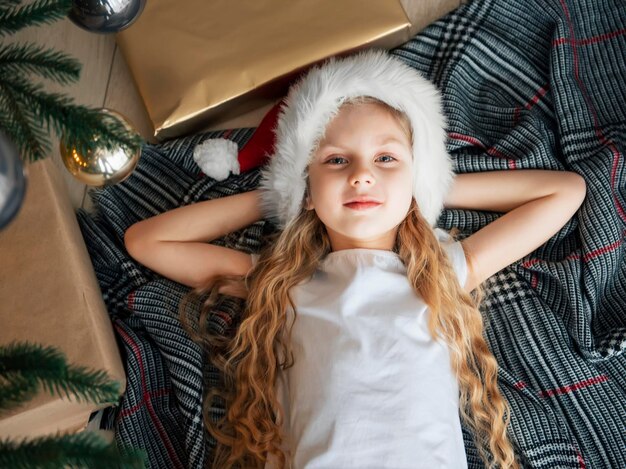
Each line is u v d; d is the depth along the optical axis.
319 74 1.05
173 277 1.15
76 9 0.85
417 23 1.32
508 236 1.13
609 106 1.23
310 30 1.18
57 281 0.96
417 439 0.99
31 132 0.67
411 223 1.11
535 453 1.11
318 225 1.14
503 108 1.26
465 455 1.08
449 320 1.08
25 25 0.68
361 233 1.04
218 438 1.12
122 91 1.29
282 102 1.15
